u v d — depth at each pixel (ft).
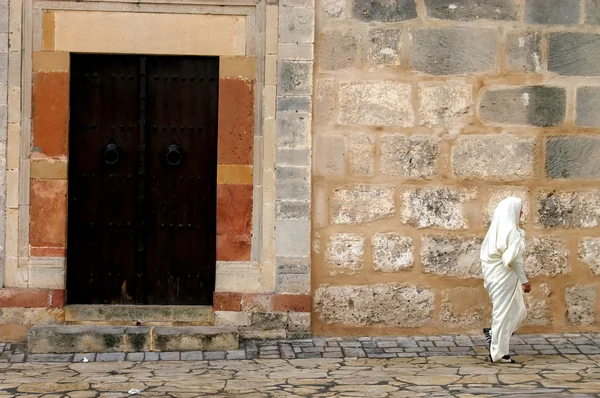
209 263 33.99
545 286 33.99
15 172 33.12
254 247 33.47
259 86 33.42
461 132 33.71
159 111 33.78
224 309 33.27
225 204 33.40
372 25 33.63
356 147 33.53
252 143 33.42
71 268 33.73
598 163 33.88
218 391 26.58
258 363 30.50
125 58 33.73
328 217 33.53
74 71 33.65
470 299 33.71
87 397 25.99
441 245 33.68
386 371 29.25
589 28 33.81
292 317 33.19
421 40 33.71
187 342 31.96
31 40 33.17
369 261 33.60
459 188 33.68
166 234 33.94
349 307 33.60
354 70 33.58
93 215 33.78
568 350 32.17
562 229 33.99
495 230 30.40
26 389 26.89
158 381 27.91
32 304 33.01
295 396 25.91
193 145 33.86
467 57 33.71
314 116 33.47
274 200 33.35
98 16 33.32
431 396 25.79
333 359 31.04
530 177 33.88
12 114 33.06
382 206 33.63
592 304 34.01
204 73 33.86
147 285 33.91
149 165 33.81
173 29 33.40
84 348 31.73
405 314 33.68
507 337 30.35
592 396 25.62
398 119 33.65
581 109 33.88
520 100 33.86
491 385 27.12
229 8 33.37
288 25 33.19
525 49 33.88
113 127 33.73
